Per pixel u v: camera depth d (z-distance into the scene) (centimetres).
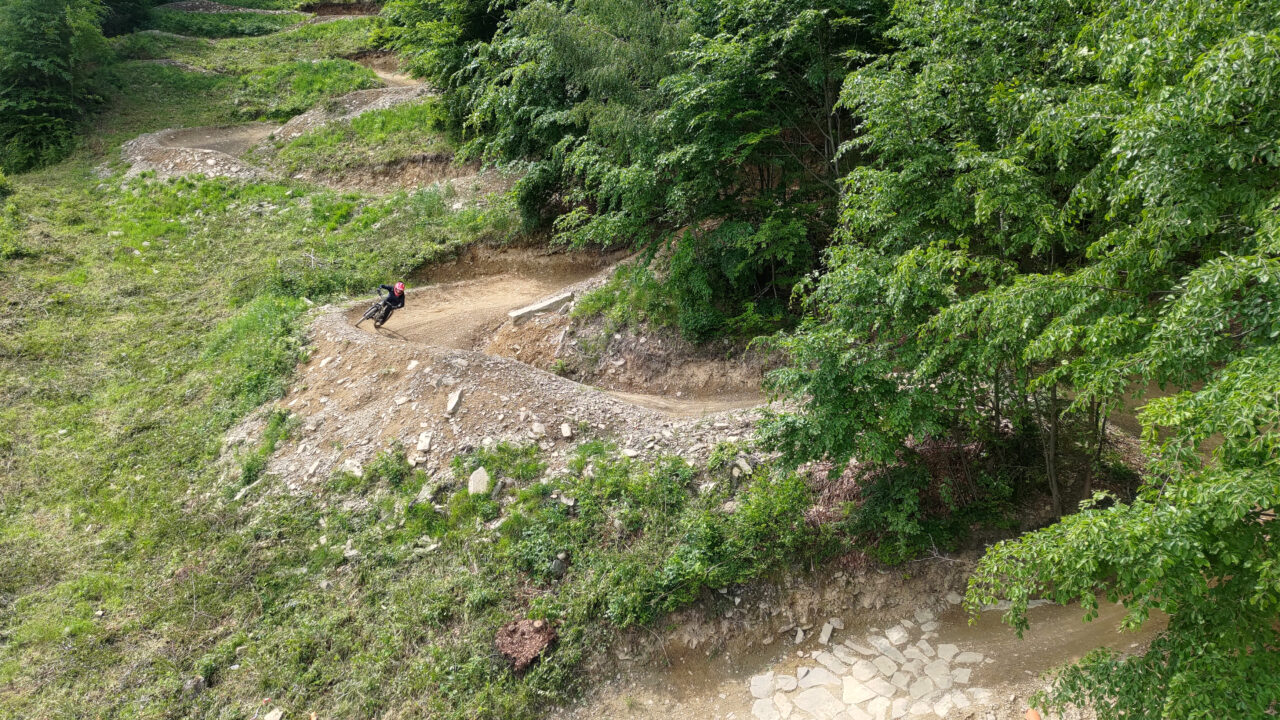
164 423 1480
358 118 2853
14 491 1326
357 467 1238
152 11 4159
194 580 1108
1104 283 617
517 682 902
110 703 952
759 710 855
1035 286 654
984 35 816
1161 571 458
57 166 2697
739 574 964
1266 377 426
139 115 3081
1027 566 559
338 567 1088
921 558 950
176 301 1930
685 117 1393
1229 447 477
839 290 849
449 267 2161
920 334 794
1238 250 561
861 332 851
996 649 848
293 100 3244
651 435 1198
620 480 1097
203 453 1388
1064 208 704
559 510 1073
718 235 1480
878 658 880
